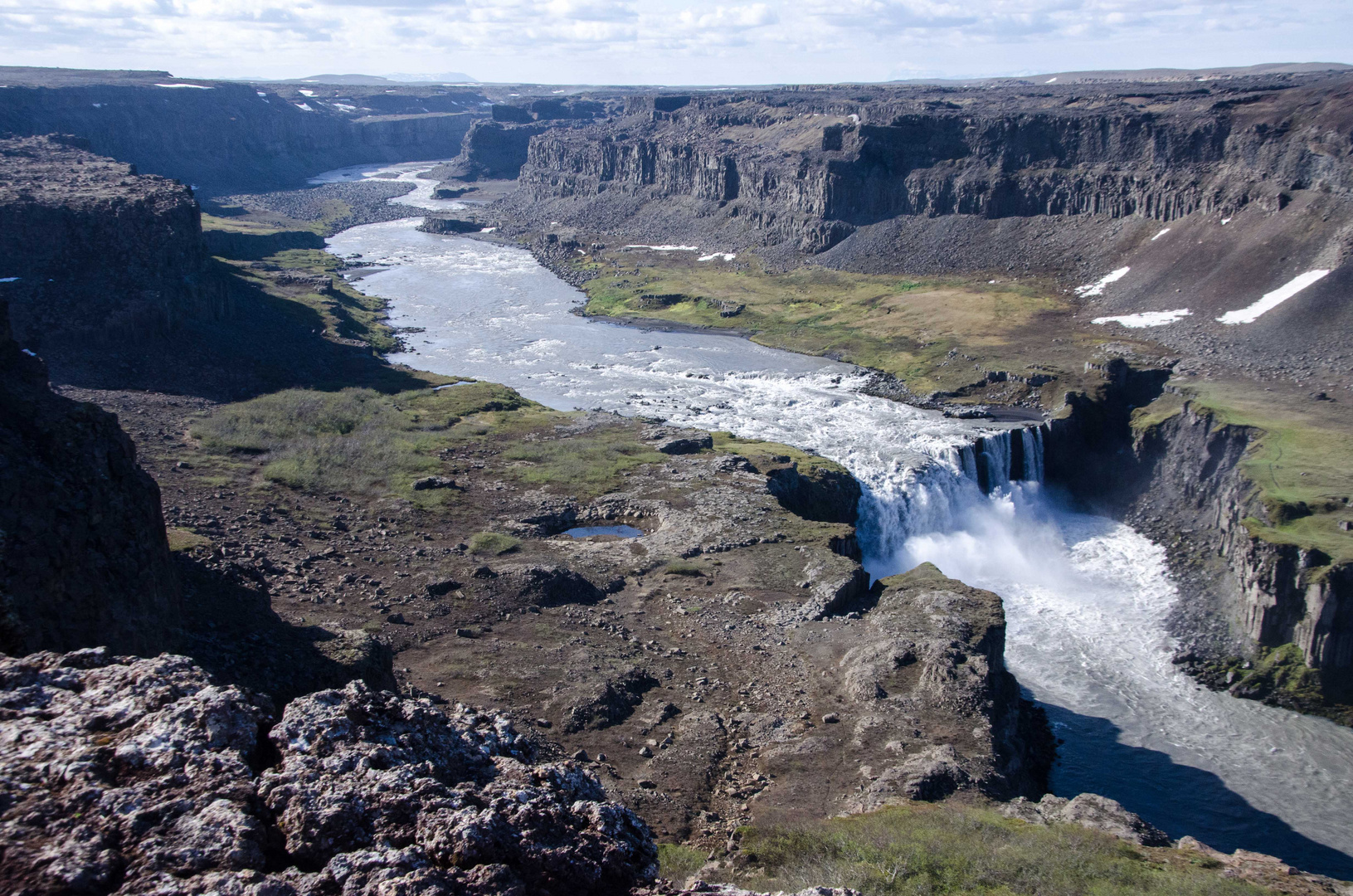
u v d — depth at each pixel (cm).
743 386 18012
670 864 4703
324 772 2341
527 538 10369
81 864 1820
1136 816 5509
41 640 4009
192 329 16600
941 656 7394
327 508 10575
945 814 5194
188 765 2203
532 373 18538
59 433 4931
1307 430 13038
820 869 4406
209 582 6556
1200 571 11912
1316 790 8312
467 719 3009
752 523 10756
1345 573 9375
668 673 7519
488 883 2048
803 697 7175
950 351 18625
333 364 17488
